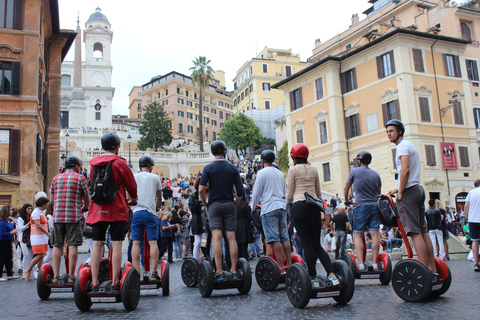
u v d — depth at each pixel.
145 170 7.35
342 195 34.38
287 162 42.06
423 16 39.75
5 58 20.95
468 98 33.50
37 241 10.52
